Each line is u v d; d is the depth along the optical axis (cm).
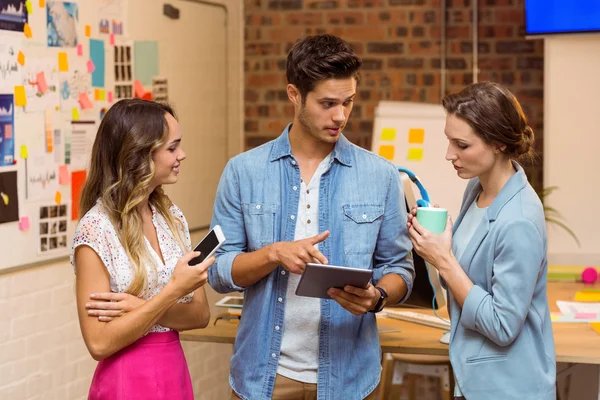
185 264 225
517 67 539
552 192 504
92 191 237
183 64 493
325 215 249
